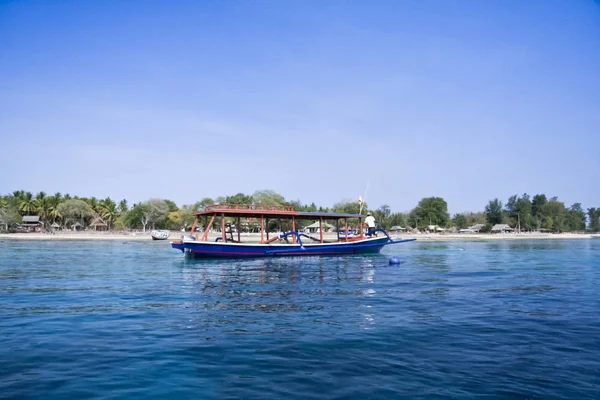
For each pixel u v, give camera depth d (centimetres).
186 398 759
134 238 9356
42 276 2528
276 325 1266
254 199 10469
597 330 1206
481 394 768
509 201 16750
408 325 1262
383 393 773
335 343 1076
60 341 1105
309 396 762
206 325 1269
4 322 1313
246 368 902
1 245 6581
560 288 2012
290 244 3912
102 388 802
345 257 3884
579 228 17575
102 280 2328
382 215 13888
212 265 3153
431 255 4597
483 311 1465
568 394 768
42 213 11894
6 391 786
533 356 974
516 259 3991
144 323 1297
